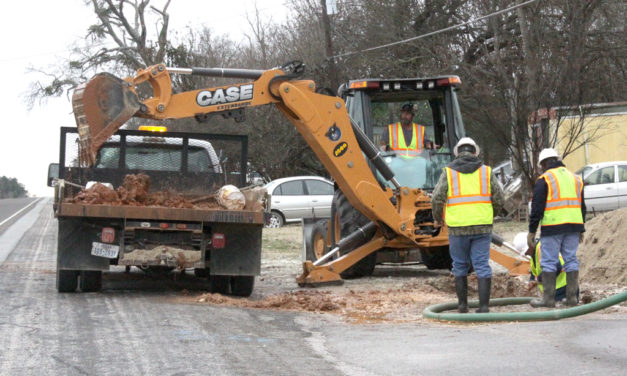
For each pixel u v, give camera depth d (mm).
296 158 39656
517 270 13312
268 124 38375
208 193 12703
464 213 9281
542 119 25609
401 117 14414
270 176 39844
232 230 11117
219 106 11547
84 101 10547
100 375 6273
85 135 10602
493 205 9445
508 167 32938
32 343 7441
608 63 31281
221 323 8820
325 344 7668
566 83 25188
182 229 10727
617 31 30719
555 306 10133
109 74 10656
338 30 36656
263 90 11930
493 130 26453
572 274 9945
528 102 24984
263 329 8523
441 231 13477
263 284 13469
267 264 17328
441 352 7180
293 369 6531
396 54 34750
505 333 8078
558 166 10016
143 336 7895
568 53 26047
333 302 10719
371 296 11430
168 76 11148
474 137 33250
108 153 12562
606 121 29203
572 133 25703
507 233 22078
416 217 13477
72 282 11023
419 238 13344
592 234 13914
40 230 27141
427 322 9094
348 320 9305
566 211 9820
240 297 11492
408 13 34594
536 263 10641
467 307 9625
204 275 14156
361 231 13406
